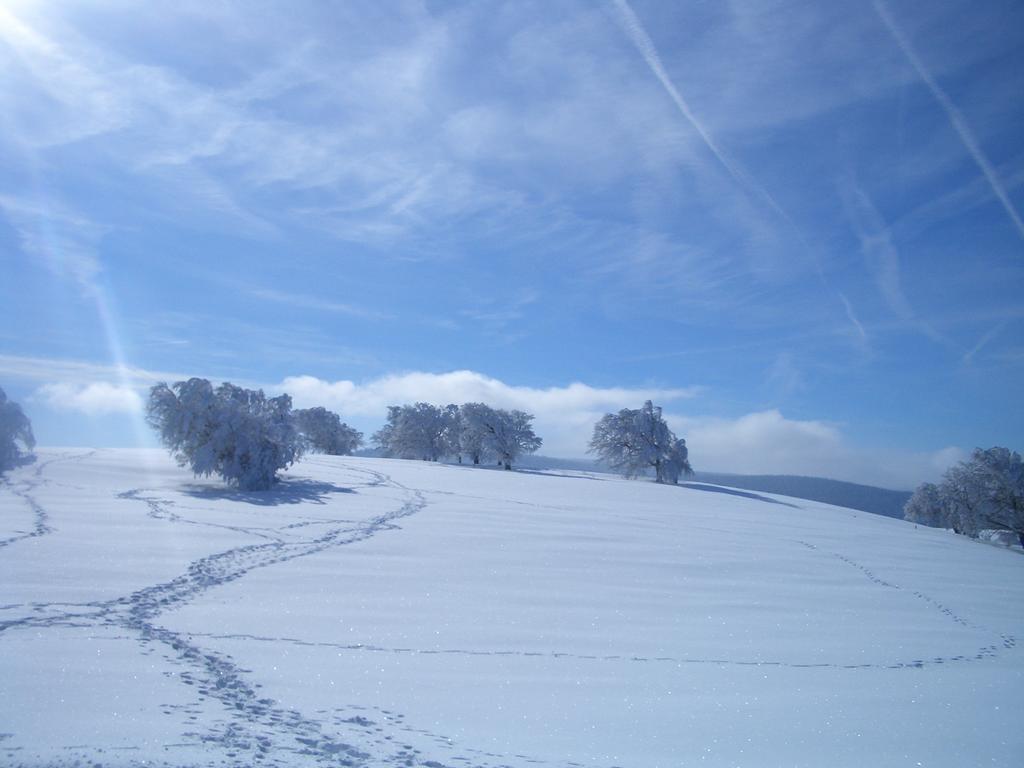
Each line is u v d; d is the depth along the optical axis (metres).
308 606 10.95
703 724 6.88
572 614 11.76
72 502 19.19
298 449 26.19
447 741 6.00
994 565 22.94
